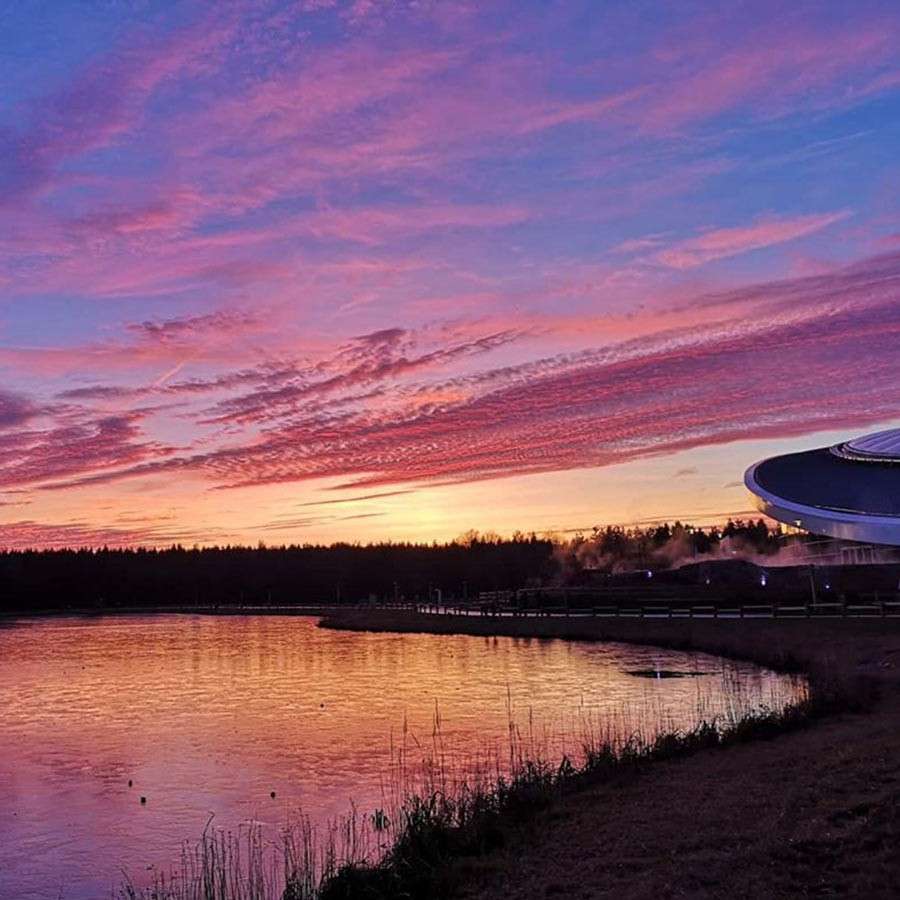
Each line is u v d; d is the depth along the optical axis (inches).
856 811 597.6
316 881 668.7
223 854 733.3
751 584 3366.1
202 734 1385.3
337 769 1085.8
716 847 563.8
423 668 2213.3
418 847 640.4
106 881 732.7
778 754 839.7
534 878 551.2
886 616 2288.4
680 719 1264.8
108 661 2716.5
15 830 882.8
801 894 466.6
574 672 1951.3
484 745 1170.0
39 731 1461.6
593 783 805.9
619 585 3848.4
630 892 498.9
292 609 6466.5
